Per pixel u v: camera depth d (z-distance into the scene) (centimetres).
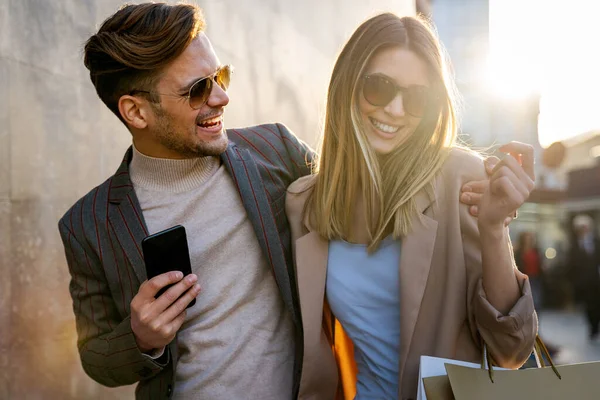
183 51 172
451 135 172
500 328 152
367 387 181
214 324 183
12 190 234
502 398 137
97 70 181
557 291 1536
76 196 267
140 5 177
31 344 241
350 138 173
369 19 171
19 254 237
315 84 505
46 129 251
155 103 175
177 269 167
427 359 152
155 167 185
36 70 246
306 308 179
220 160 191
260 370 183
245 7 400
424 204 168
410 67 165
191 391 183
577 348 927
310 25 497
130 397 305
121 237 181
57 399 253
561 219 2189
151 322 161
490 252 153
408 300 165
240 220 187
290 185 194
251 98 407
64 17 261
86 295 189
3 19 231
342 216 178
